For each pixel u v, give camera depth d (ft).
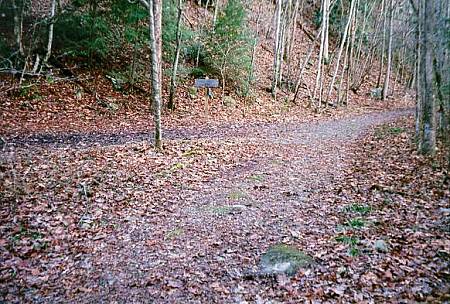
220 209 23.97
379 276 15.80
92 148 35.32
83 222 20.99
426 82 35.58
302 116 68.64
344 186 28.78
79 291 15.05
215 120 57.36
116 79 58.34
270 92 78.64
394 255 17.48
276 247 18.33
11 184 24.72
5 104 44.34
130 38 57.77
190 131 48.39
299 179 30.86
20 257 17.13
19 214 21.03
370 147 43.06
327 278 15.87
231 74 72.38
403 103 95.66
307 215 23.18
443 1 46.55
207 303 14.43
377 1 118.83
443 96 39.91
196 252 18.48
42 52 54.75
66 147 35.06
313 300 14.33
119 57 63.62
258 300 14.52
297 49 107.65
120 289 15.31
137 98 57.72
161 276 16.33
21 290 14.84
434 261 16.79
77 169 29.01
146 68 64.08
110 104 52.95
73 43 56.59
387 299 14.14
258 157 37.47
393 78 122.11
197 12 86.79
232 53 69.31
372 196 26.25
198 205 24.71
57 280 15.74
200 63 72.95
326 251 18.22
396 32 116.26
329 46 118.52
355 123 63.21
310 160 37.24
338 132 54.03
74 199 23.80
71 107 49.32
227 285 15.62
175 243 19.38
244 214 23.27
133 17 54.90
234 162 35.24
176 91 63.41
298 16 121.29
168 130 47.78
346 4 118.21
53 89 50.65
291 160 36.96
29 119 43.27
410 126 56.18
